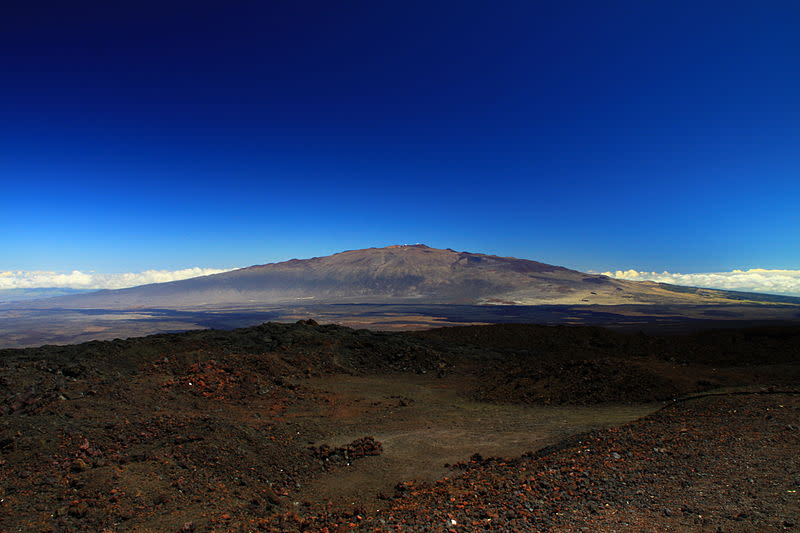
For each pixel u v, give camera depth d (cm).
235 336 3962
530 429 2038
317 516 1165
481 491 1120
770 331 5031
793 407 1466
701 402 1670
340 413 2434
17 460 1266
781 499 814
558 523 823
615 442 1356
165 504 1150
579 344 4941
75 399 1973
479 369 3731
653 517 802
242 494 1288
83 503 1094
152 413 1964
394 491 1380
